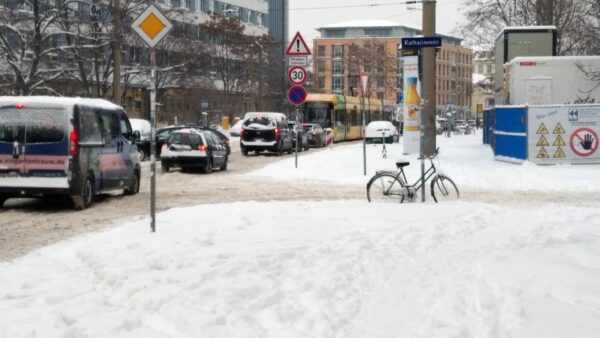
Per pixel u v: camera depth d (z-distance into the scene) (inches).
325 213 538.6
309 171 1023.6
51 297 281.7
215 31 2714.1
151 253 368.5
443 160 1100.5
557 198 706.8
